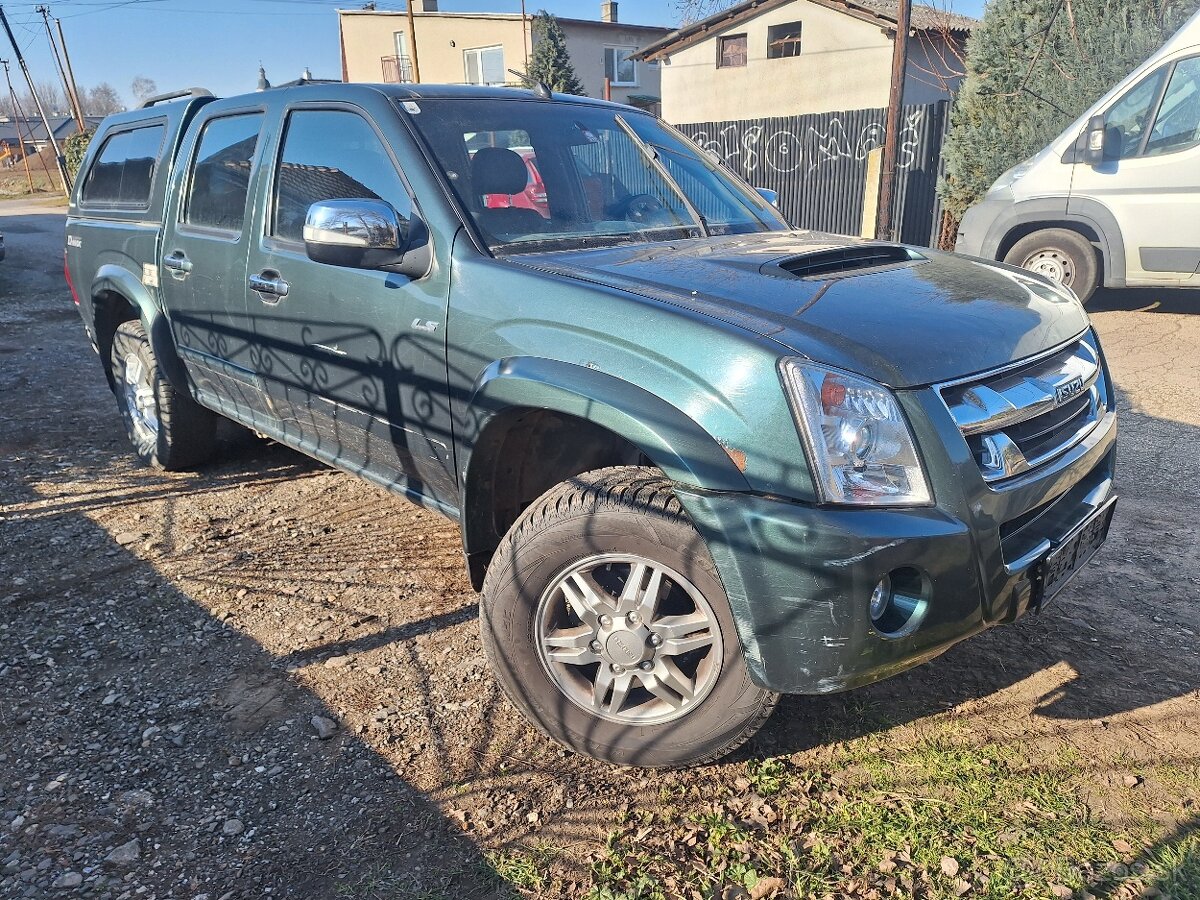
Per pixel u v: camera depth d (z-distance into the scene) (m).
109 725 2.83
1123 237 7.96
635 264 2.73
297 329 3.44
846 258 2.94
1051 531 2.47
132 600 3.62
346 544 4.13
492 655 2.59
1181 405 5.98
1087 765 2.55
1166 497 4.50
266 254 3.57
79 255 5.27
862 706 2.85
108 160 5.17
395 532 4.26
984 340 2.38
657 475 2.44
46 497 4.74
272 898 2.16
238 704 2.93
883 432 2.12
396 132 3.12
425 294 2.87
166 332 4.48
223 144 4.02
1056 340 2.62
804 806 2.42
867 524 2.05
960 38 17.58
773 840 2.30
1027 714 2.79
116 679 3.08
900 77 10.60
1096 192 8.03
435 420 2.92
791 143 13.88
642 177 3.59
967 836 2.29
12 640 3.33
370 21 30.78
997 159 10.21
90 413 6.37
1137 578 3.65
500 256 2.81
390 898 2.16
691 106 23.19
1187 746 2.63
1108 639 3.21
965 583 2.17
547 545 2.44
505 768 2.61
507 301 2.63
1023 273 3.14
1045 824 2.33
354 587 3.71
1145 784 2.47
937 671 3.04
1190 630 3.26
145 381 4.94
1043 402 2.41
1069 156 8.20
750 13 21.31
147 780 2.58
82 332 9.63
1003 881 2.15
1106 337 7.90
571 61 28.48
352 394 3.27
